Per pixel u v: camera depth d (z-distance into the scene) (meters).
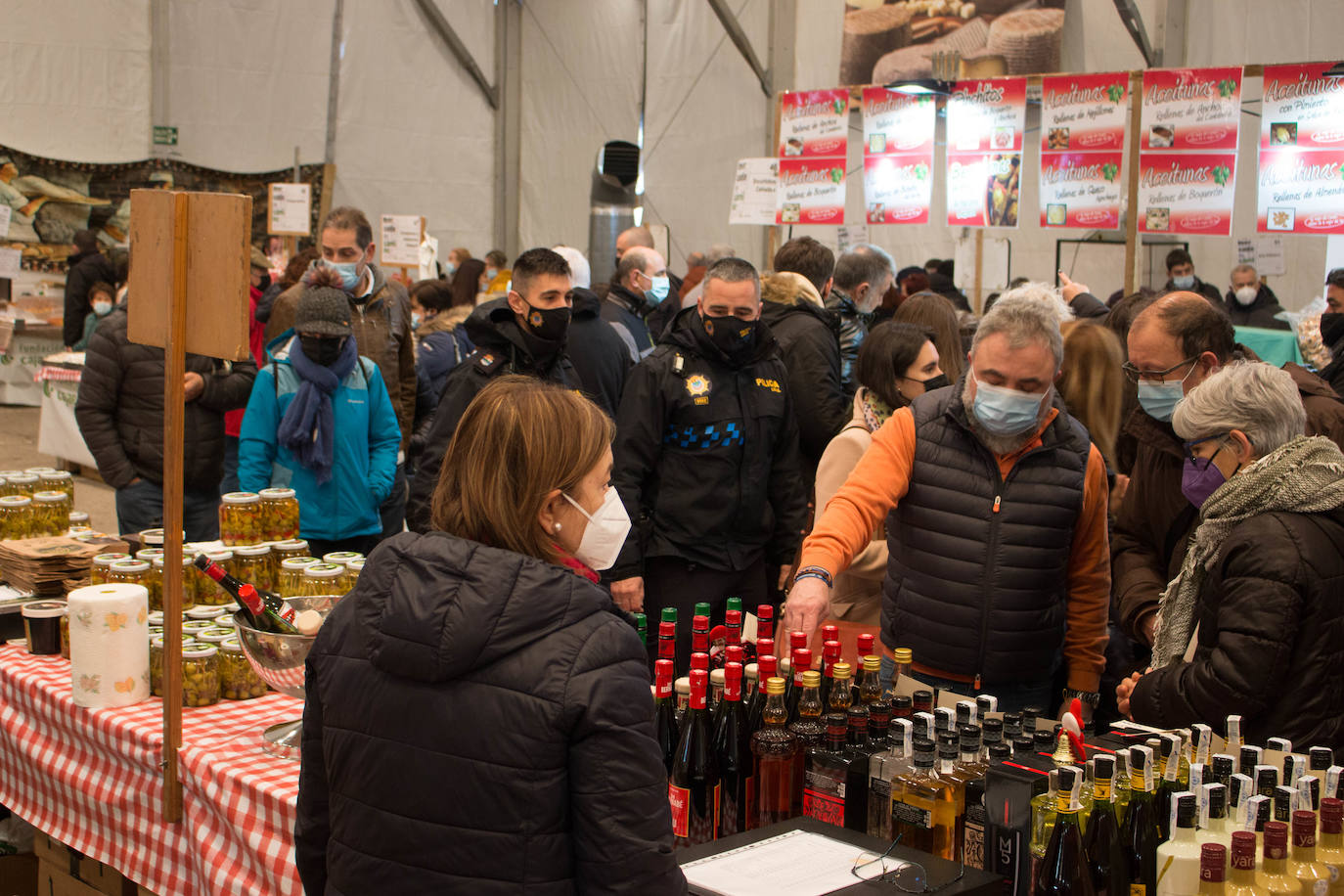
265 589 2.92
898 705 2.02
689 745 2.11
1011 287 8.23
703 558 3.54
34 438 10.37
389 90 13.62
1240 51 9.44
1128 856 1.68
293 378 3.77
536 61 14.19
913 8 10.73
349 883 1.44
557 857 1.37
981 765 1.90
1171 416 2.57
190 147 12.51
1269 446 2.12
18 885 2.98
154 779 2.39
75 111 11.85
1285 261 9.13
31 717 2.72
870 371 3.16
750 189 7.23
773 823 2.06
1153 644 2.39
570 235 14.10
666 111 13.01
